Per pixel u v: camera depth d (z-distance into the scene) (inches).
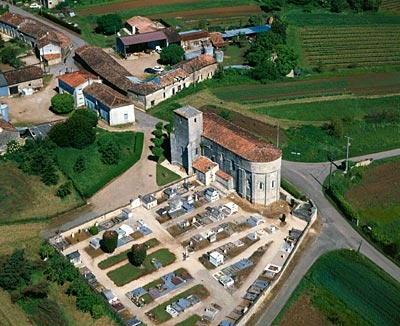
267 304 3843.5
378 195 5064.0
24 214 4596.5
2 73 6491.1
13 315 3671.3
